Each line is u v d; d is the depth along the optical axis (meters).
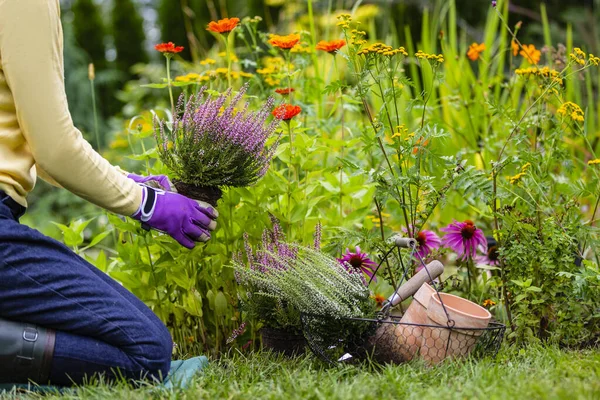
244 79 3.90
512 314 2.84
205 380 2.19
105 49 9.70
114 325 2.15
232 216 2.85
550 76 3.08
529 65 4.02
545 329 2.75
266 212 2.84
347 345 2.38
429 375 2.18
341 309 2.31
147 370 2.20
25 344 2.07
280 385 2.08
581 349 2.67
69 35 8.98
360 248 3.01
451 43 4.98
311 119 3.75
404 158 2.76
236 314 2.83
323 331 2.35
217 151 2.31
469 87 4.75
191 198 2.36
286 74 3.30
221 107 2.46
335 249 2.79
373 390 1.97
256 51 3.89
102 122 8.62
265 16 8.16
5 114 2.12
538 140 3.21
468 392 1.91
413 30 9.02
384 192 2.73
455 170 2.76
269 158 2.43
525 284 2.59
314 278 2.35
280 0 7.20
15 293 2.06
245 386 2.09
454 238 3.03
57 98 2.08
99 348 2.15
